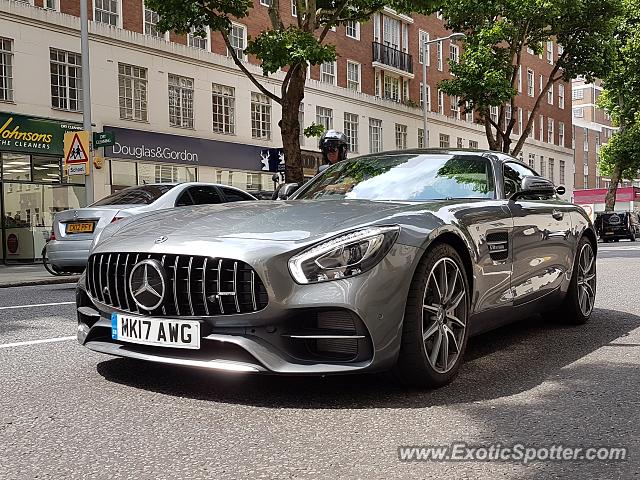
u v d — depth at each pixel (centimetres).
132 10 2062
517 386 355
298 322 317
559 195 587
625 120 4175
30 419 301
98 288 361
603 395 335
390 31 3453
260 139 2519
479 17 2909
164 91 2144
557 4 2747
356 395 335
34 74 1784
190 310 324
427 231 342
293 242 319
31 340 494
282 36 1412
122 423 293
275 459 250
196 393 339
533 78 4800
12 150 1734
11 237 1758
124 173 2022
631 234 3644
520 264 443
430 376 340
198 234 337
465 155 473
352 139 3086
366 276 312
